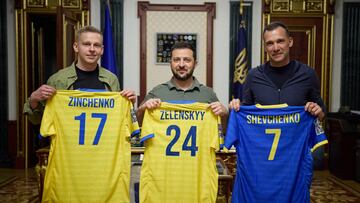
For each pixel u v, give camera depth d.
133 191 2.60
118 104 2.21
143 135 2.19
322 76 5.47
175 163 2.22
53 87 2.19
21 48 5.31
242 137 2.22
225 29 5.39
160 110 2.23
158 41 5.34
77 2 5.27
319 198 4.07
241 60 5.08
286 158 2.17
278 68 2.19
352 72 5.54
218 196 2.52
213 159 2.21
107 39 4.75
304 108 2.14
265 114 2.18
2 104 5.44
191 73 2.36
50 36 6.08
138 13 5.31
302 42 5.47
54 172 2.17
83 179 2.17
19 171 5.21
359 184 4.68
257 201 2.19
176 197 2.21
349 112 5.17
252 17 5.38
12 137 5.47
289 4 5.38
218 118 2.21
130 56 5.38
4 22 5.36
